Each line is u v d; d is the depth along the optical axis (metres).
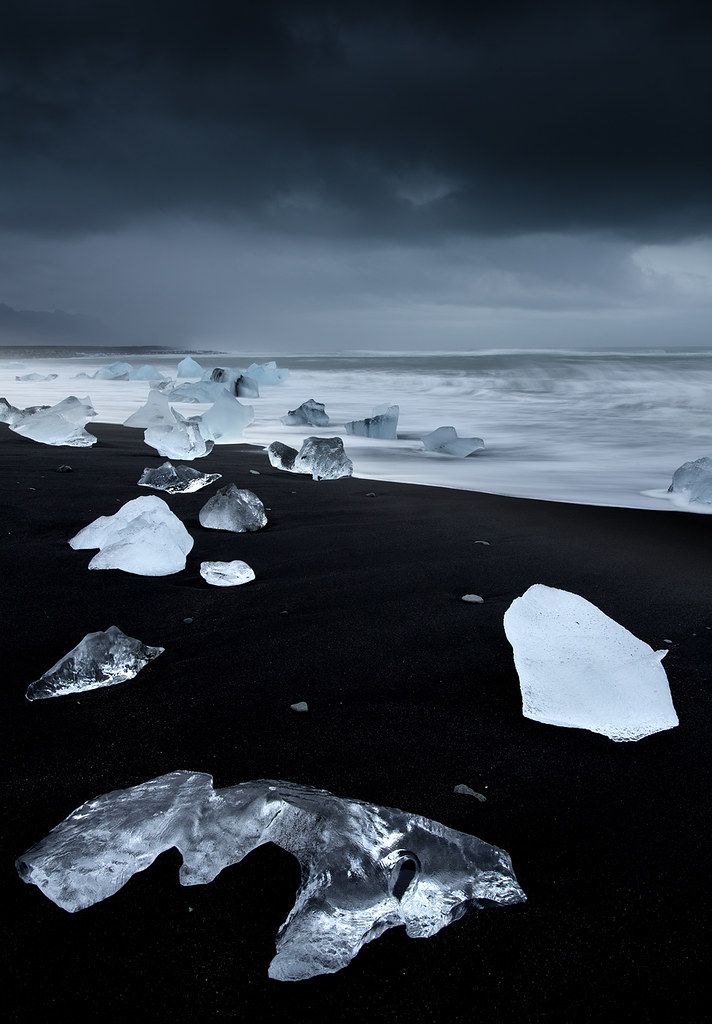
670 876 1.26
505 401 13.17
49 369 27.67
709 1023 0.99
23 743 1.62
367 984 1.03
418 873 1.17
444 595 2.65
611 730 1.72
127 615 2.38
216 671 2.00
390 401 13.41
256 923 1.12
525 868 1.27
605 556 3.23
